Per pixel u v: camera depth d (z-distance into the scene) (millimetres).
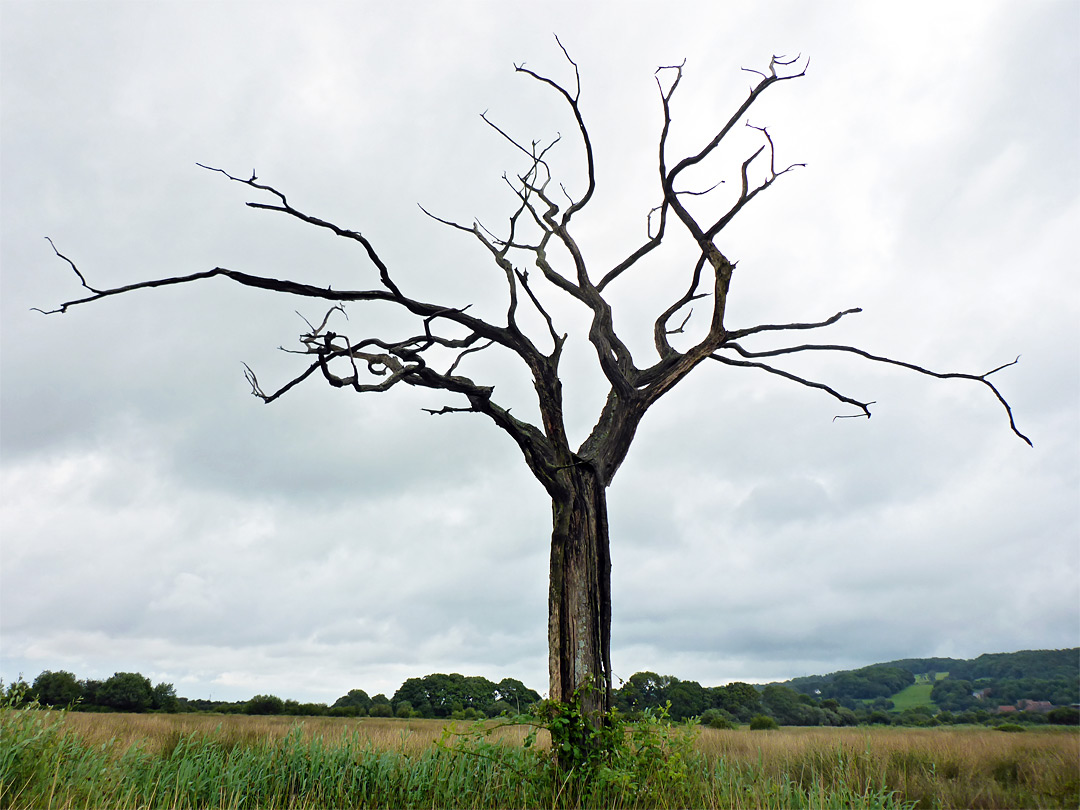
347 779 8086
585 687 8031
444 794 7672
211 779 7680
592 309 10258
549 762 7891
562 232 10602
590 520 9031
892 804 7922
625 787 7125
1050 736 19797
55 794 6406
